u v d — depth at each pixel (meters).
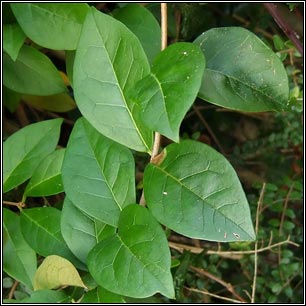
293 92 0.61
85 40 0.43
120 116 0.44
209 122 0.81
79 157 0.46
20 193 0.62
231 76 0.46
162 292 0.43
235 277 0.74
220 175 0.43
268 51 0.45
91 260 0.44
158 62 0.42
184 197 0.43
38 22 0.50
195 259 0.67
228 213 0.43
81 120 0.47
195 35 0.65
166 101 0.39
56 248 0.49
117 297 0.46
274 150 0.78
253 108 0.45
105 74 0.44
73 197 0.46
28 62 0.55
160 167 0.44
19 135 0.52
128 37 0.44
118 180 0.46
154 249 0.43
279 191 0.73
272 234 0.69
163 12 0.45
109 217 0.46
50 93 0.55
